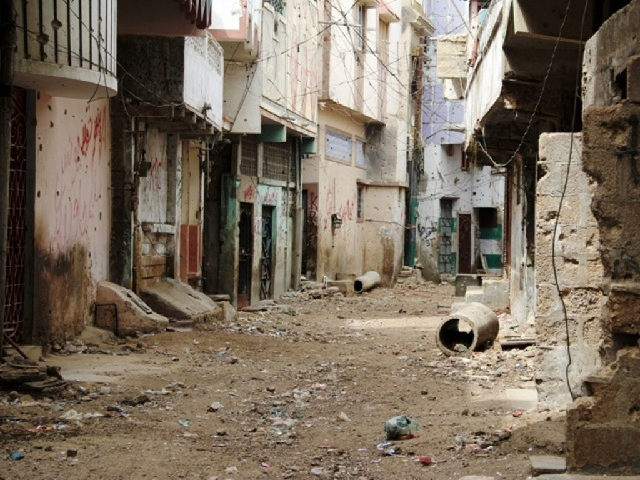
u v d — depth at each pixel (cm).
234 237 2612
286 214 3131
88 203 1670
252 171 2758
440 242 4722
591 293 1039
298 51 2895
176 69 1783
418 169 4641
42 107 1415
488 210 4919
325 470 824
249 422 1052
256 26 2317
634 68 663
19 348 1250
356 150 3988
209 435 966
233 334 1902
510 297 2453
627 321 667
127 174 1825
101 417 1004
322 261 3547
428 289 4066
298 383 1348
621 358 669
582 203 1036
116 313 1716
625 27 689
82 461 812
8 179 1198
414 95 4544
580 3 1243
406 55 4203
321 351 1755
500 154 2202
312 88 3116
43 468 784
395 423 966
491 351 1738
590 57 776
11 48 1163
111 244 1828
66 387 1123
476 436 939
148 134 1958
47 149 1441
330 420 1078
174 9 1745
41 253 1424
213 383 1297
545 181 1045
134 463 814
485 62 1753
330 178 3631
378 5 3816
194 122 1920
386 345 1911
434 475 798
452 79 2952
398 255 4259
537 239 1051
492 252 4916
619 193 669
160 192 2069
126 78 1780
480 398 1214
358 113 3750
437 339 1734
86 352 1511
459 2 4669
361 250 4131
